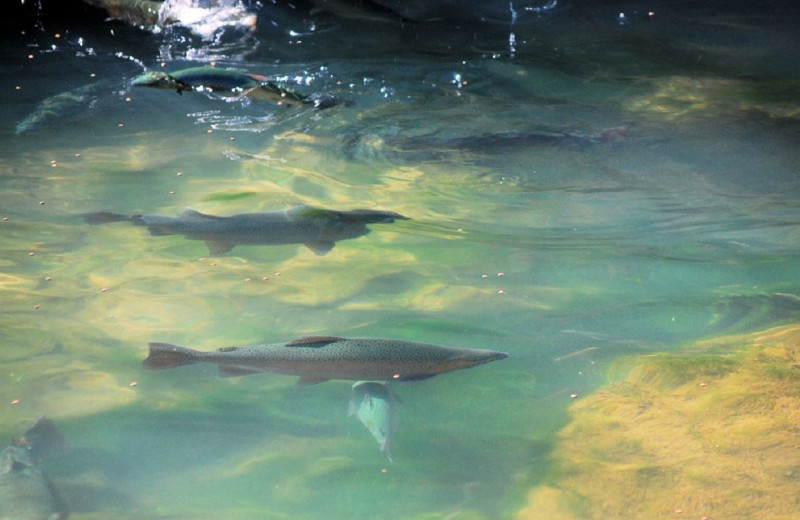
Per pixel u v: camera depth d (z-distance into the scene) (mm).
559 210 3297
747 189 3348
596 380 2846
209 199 3314
